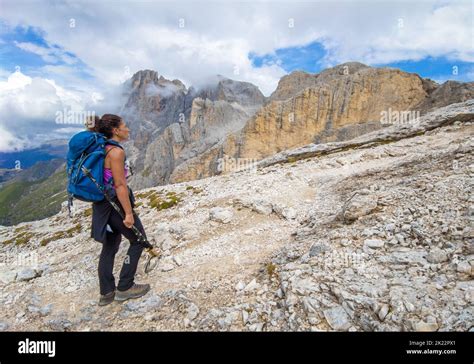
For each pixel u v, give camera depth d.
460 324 3.80
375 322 4.28
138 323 5.55
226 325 5.00
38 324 6.23
